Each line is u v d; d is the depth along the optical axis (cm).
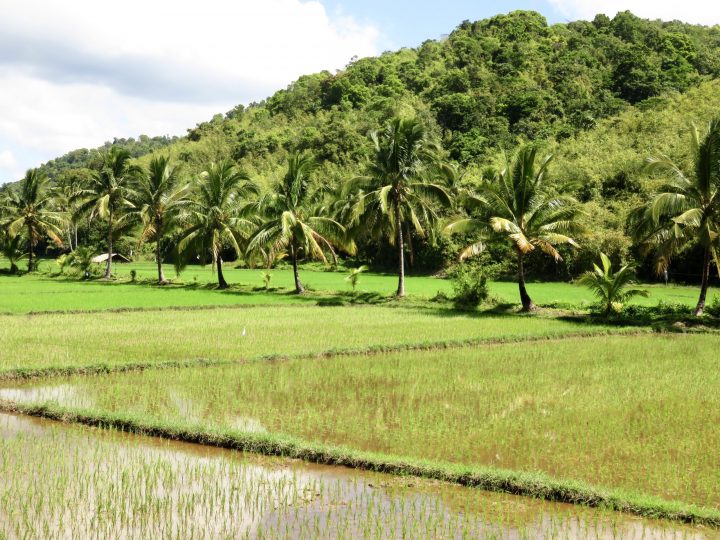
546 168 2812
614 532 689
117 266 6725
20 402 1166
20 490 789
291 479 843
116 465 884
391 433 1037
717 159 2400
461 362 1647
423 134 3173
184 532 681
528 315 2720
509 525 707
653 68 7294
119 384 1377
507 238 2780
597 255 4338
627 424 1081
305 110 10200
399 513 734
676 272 4288
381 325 2314
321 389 1341
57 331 2098
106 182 4769
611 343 2008
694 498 785
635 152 5344
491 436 1020
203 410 1176
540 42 8900
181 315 2600
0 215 5628
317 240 3544
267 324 2320
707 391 1323
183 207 3925
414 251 5494
